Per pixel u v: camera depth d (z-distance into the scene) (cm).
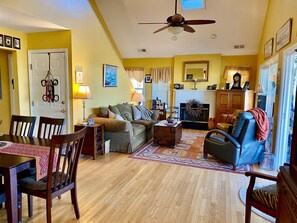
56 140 195
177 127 530
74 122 468
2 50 483
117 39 770
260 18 600
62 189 219
